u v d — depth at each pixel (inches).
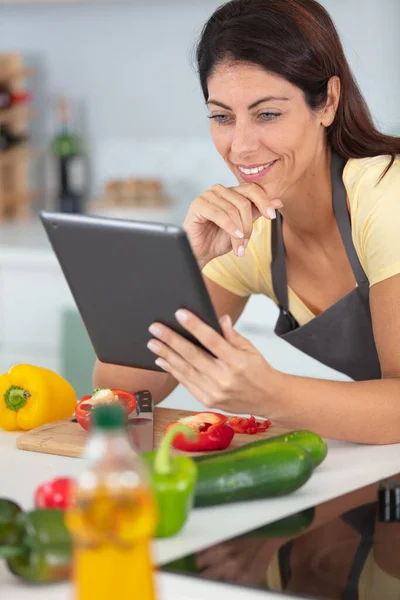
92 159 191.6
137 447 68.4
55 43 191.3
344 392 69.4
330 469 66.0
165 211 178.9
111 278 63.1
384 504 57.4
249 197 77.7
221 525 54.9
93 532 37.3
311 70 74.2
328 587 45.8
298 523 54.3
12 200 193.5
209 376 63.4
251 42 72.4
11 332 167.0
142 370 85.3
